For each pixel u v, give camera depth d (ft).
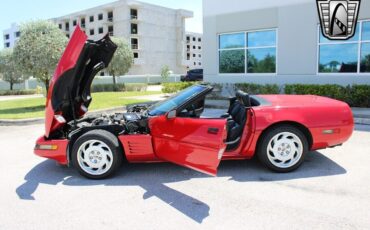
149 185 14.87
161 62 216.54
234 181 15.07
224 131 13.92
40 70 41.75
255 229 10.70
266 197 13.19
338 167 16.70
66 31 245.24
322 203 12.49
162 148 15.48
